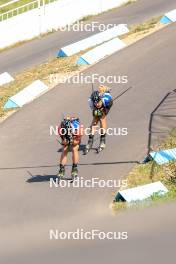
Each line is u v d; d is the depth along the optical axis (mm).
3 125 69188
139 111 67000
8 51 108750
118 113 67188
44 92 77875
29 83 83250
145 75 77812
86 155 57438
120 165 54375
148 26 100250
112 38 97938
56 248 40219
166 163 53438
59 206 47938
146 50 87188
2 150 61750
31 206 48375
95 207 47250
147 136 60031
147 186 48562
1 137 65438
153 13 113500
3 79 88000
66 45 103938
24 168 56469
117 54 87438
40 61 97062
